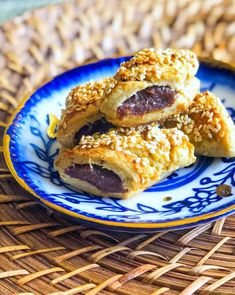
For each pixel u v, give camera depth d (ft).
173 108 1.45
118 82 1.41
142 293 1.19
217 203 1.31
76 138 1.51
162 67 1.43
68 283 1.21
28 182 1.36
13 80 1.77
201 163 1.48
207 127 1.48
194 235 1.29
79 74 1.68
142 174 1.36
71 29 1.92
